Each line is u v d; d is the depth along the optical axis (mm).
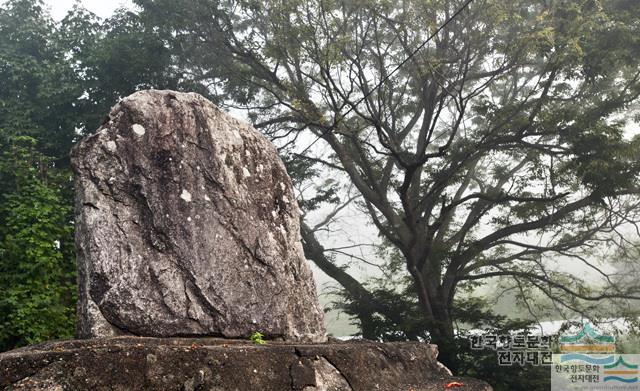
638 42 13586
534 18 14195
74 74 15195
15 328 9641
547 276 18547
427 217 17344
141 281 4688
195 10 15117
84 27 16297
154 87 15719
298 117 16797
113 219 4773
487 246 17500
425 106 16797
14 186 11398
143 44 15359
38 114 14484
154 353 3809
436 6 13664
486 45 14586
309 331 5543
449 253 17297
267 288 5262
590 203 15406
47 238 10539
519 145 15750
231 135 5555
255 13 14844
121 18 16781
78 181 4891
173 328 4691
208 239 5035
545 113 14469
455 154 16234
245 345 4445
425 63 14328
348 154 17219
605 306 19078
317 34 14273
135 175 4941
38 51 15117
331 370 4613
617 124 13758
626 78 16328
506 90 19422
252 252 5273
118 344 4004
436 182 15805
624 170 13680
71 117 14609
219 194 5227
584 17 13430
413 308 17375
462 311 17516
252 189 5512
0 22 14906
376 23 14711
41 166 11844
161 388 3725
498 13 13477
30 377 3436
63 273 10859
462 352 14883
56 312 9945
